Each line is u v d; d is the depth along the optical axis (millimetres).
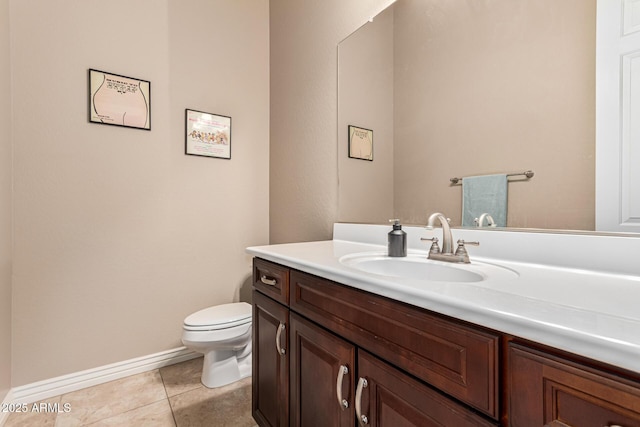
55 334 1627
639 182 721
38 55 1575
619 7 740
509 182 967
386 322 710
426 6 1216
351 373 814
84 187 1695
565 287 661
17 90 1531
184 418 1438
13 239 1529
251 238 2262
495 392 507
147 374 1828
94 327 1728
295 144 2029
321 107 1795
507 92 963
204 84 2062
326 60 1752
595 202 793
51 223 1616
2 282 1434
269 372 1242
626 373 378
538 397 456
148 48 1868
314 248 1367
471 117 1066
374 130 1449
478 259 1019
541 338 444
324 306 923
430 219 1030
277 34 2219
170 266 1953
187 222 2008
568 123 833
